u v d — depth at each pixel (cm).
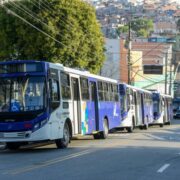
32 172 1551
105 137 3191
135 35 11519
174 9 17712
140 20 12394
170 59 10400
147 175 1507
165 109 6184
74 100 2627
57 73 2388
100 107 3102
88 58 4728
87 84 2880
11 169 1634
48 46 4347
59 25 4434
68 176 1465
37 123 2217
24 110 2219
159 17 15575
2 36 4428
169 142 2817
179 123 7069
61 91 2417
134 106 4525
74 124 2595
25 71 2258
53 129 2297
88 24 4672
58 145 2425
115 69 8306
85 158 1945
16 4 4341
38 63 2258
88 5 4669
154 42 10400
